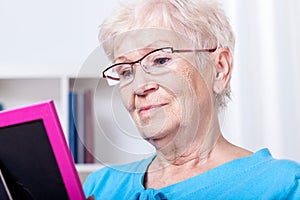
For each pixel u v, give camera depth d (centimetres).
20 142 60
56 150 59
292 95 197
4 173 62
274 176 81
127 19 84
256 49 200
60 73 174
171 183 85
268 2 201
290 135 196
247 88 198
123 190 89
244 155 88
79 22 203
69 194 61
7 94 190
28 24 203
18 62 201
